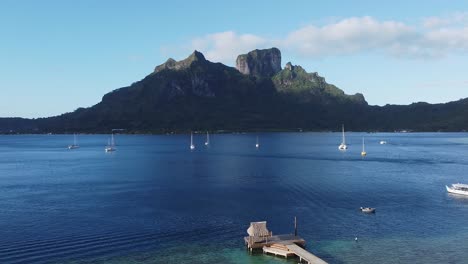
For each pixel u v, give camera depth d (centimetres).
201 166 19762
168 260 7000
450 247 7581
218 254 7294
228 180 15062
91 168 19625
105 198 11831
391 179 15188
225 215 9781
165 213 9975
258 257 7175
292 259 7094
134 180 15300
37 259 7025
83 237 8144
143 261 6950
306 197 11794
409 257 7112
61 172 18188
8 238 8081
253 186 13675
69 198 11881
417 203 11031
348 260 6994
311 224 9044
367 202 11138
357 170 17862
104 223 9100
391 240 7975
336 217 9600
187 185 13988
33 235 8262
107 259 7025
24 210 10356
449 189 12494
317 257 6875
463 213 9969
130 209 10400
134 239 8038
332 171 17538
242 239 8075
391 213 9962
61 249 7494
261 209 10350
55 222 9188
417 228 8744
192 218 9506
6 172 18438
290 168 18650
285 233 8406
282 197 11800
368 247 7594
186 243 7838
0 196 12262
